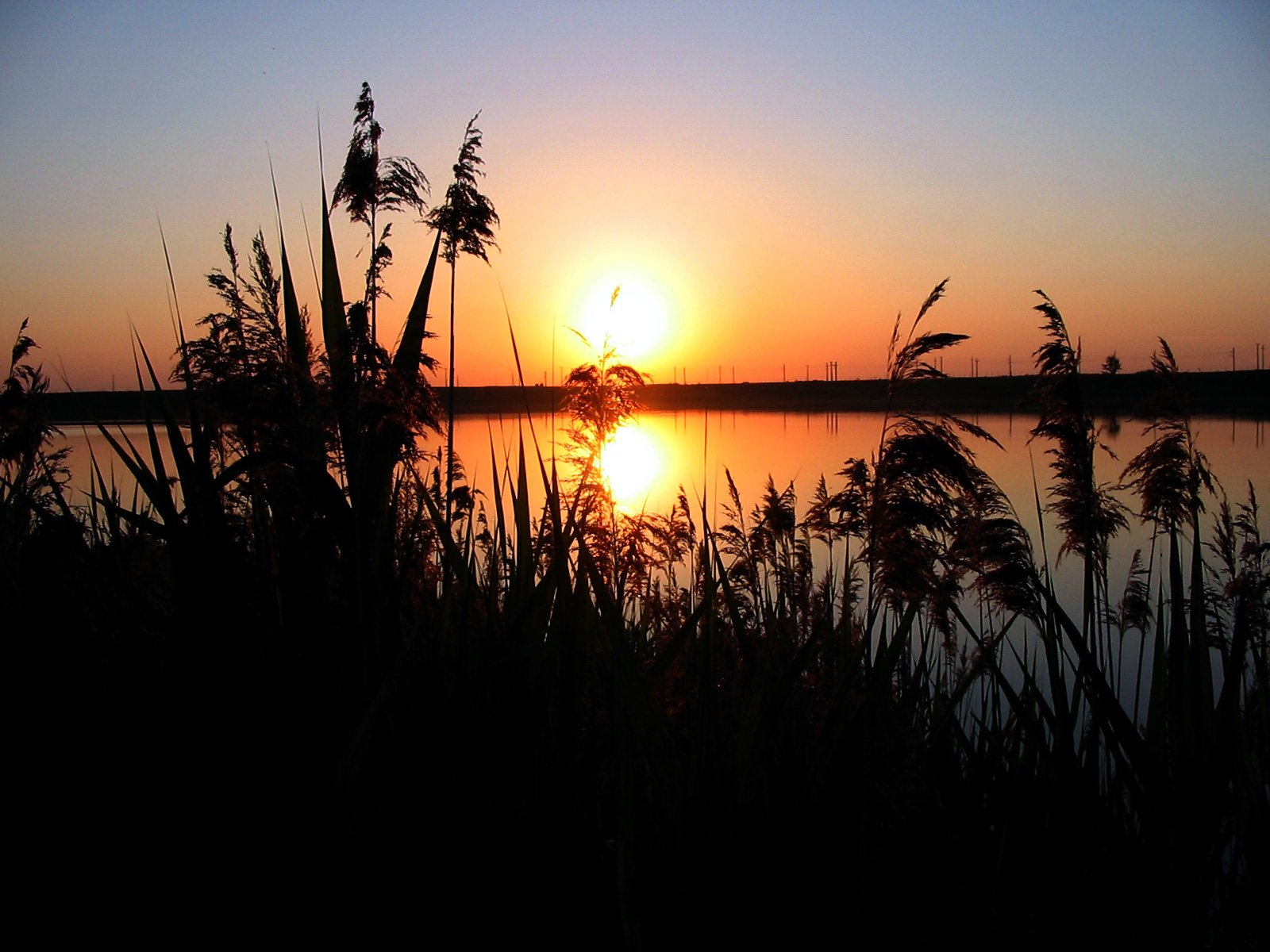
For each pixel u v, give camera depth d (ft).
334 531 7.75
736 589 15.28
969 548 10.94
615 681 6.93
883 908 7.93
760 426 203.10
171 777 6.95
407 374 8.65
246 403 7.70
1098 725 8.49
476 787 6.89
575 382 11.28
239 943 6.18
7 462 13.12
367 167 9.14
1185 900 7.59
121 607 8.29
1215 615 11.16
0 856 7.45
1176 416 11.65
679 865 6.66
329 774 7.41
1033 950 7.92
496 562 10.25
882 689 7.61
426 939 6.97
